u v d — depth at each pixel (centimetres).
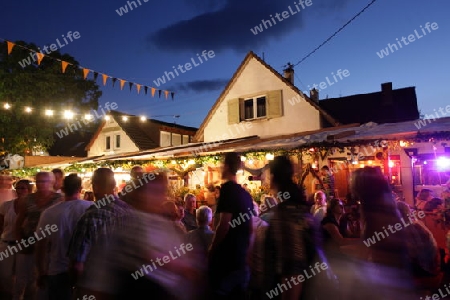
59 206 380
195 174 1392
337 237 426
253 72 1563
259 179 1066
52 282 364
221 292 329
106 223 243
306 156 969
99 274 236
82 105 2145
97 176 336
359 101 1677
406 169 1058
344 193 1073
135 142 2159
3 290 480
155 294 234
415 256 338
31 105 1923
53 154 2972
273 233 294
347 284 322
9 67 1898
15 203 498
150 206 246
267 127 1498
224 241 336
